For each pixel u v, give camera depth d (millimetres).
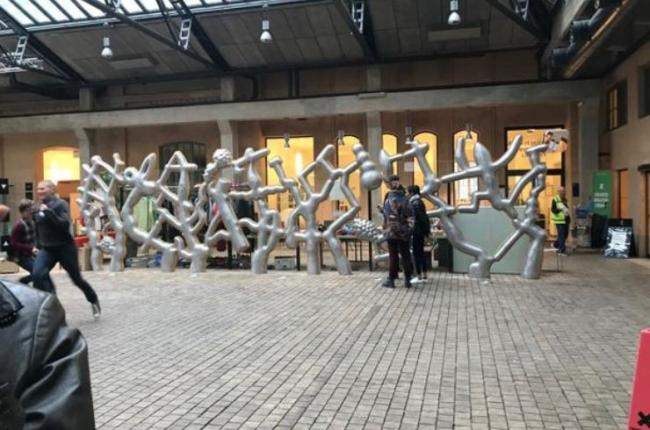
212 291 9484
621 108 15516
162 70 20266
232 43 18219
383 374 4914
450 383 4656
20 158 23438
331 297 8680
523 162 19031
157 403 4309
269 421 3924
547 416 3949
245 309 7883
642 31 12820
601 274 10852
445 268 11625
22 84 21047
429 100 17625
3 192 20734
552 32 15305
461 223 10906
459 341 5973
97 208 12617
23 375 1153
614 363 5145
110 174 12477
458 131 19609
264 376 4914
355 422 3883
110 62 19766
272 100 18859
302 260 14078
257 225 11531
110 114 20484
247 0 16328
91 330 6758
